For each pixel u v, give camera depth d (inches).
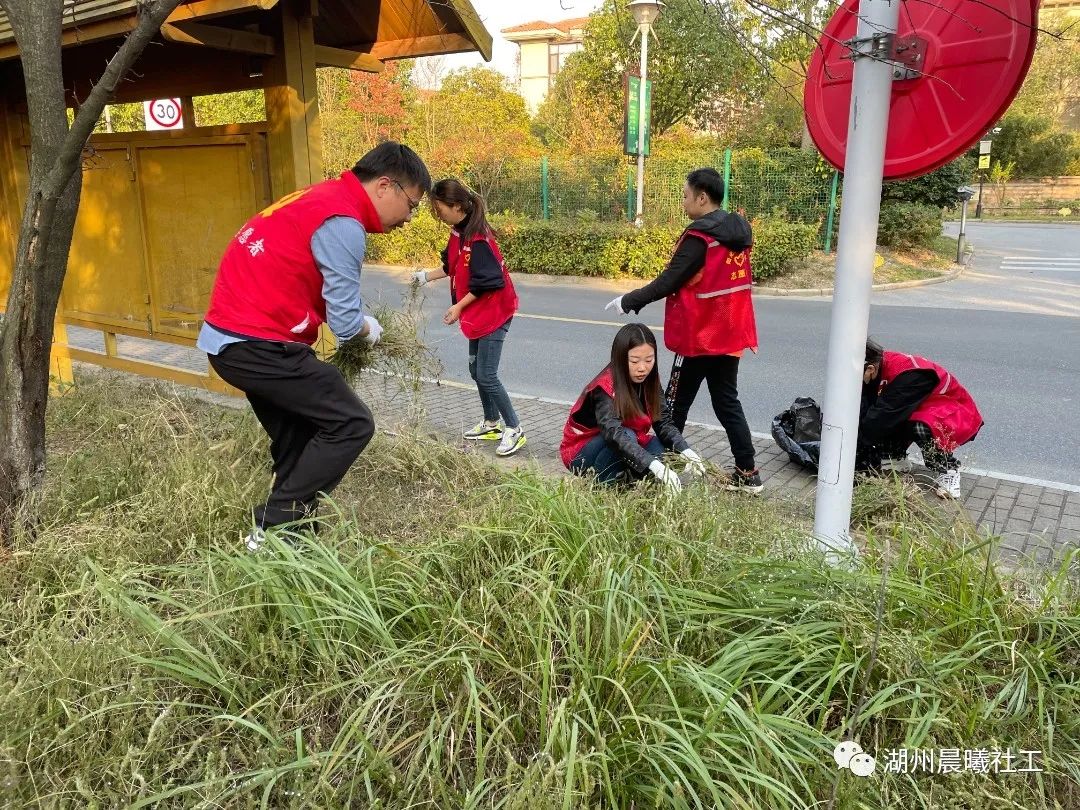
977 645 101.3
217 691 94.3
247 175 210.4
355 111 965.2
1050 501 183.9
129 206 239.8
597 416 159.5
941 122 121.1
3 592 120.7
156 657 95.4
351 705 92.7
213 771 79.0
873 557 121.1
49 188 133.6
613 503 131.5
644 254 643.5
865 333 129.3
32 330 141.5
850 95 129.9
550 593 99.7
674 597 104.0
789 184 679.1
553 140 1056.8
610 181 717.9
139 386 256.2
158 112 370.3
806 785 79.0
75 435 210.1
